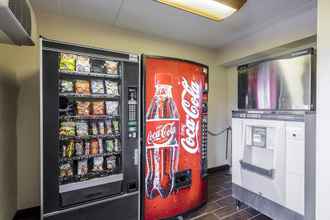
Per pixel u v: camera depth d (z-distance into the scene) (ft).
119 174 5.74
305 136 5.51
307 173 5.48
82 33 8.01
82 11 7.36
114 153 5.97
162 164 6.43
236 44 10.57
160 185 6.39
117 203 5.71
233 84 12.12
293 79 6.55
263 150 6.69
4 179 5.61
